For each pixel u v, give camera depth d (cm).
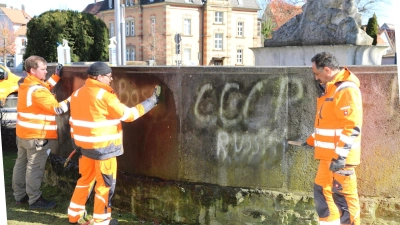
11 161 753
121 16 1532
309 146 404
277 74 411
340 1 587
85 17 1905
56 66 600
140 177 490
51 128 513
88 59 1912
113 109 418
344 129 337
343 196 358
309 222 410
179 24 4975
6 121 862
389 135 396
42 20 1839
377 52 590
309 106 402
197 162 453
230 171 439
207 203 447
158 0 4944
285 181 420
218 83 434
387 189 403
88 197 499
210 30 5122
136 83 485
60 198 557
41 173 519
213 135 442
